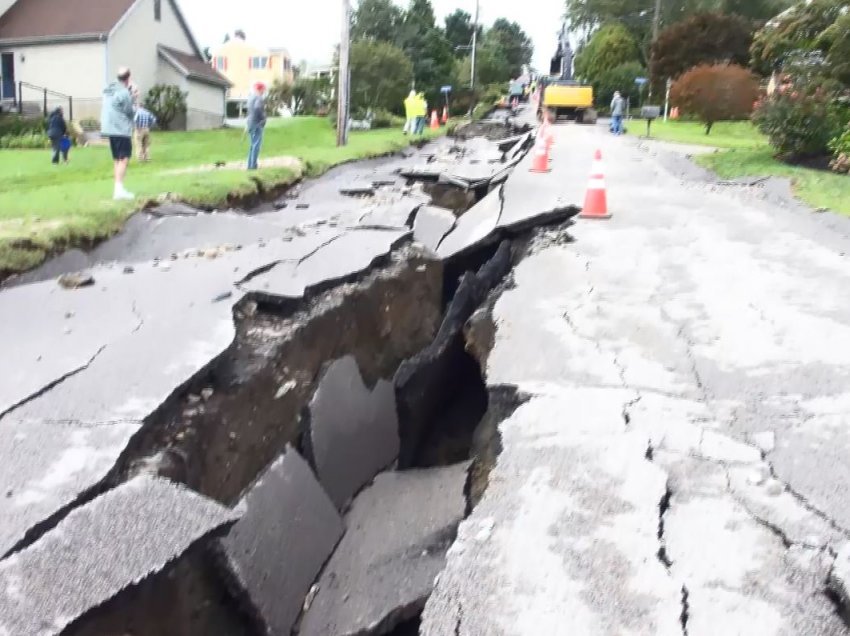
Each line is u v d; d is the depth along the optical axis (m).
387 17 47.31
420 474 6.83
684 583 3.19
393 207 12.01
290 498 5.25
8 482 3.65
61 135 18.70
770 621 2.98
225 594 4.18
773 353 5.58
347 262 7.93
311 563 5.12
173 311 6.10
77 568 3.07
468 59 60.84
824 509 3.66
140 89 32.75
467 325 7.45
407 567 5.16
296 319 6.44
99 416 4.31
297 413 5.86
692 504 3.72
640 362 5.45
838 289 7.12
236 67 76.38
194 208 11.10
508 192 12.40
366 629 4.61
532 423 4.54
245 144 25.17
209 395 4.90
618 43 48.81
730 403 4.79
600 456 4.15
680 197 12.34
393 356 8.00
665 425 4.49
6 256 7.70
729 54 34.84
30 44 30.72
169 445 4.33
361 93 37.41
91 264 8.71
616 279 7.55
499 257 9.86
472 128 36.31
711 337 5.92
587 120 34.06
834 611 3.04
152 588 3.38
